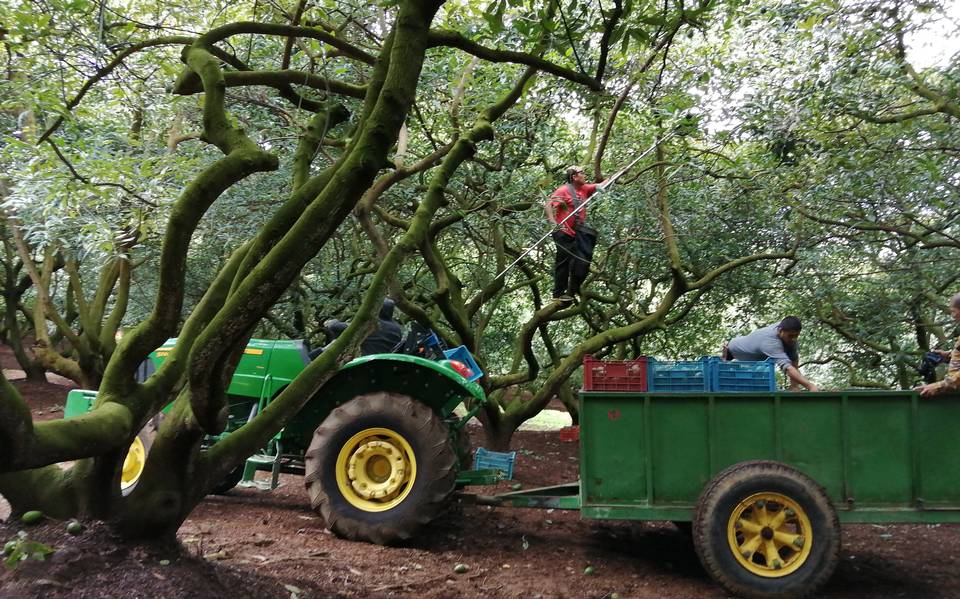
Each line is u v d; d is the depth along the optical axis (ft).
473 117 27.48
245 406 23.41
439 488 18.95
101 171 17.33
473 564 17.63
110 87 20.92
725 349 20.26
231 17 22.91
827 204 29.09
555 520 22.63
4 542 10.55
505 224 31.12
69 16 17.57
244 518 20.39
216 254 35.83
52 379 57.67
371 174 9.34
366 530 18.79
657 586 16.81
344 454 19.35
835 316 34.17
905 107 26.96
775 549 16.29
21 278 51.67
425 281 38.78
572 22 13.92
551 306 29.58
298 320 37.65
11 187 19.81
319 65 21.52
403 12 9.31
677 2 13.75
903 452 16.92
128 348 10.52
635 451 17.38
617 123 30.58
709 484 16.56
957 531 22.49
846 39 24.08
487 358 43.42
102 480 10.95
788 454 17.01
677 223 31.81
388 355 20.38
